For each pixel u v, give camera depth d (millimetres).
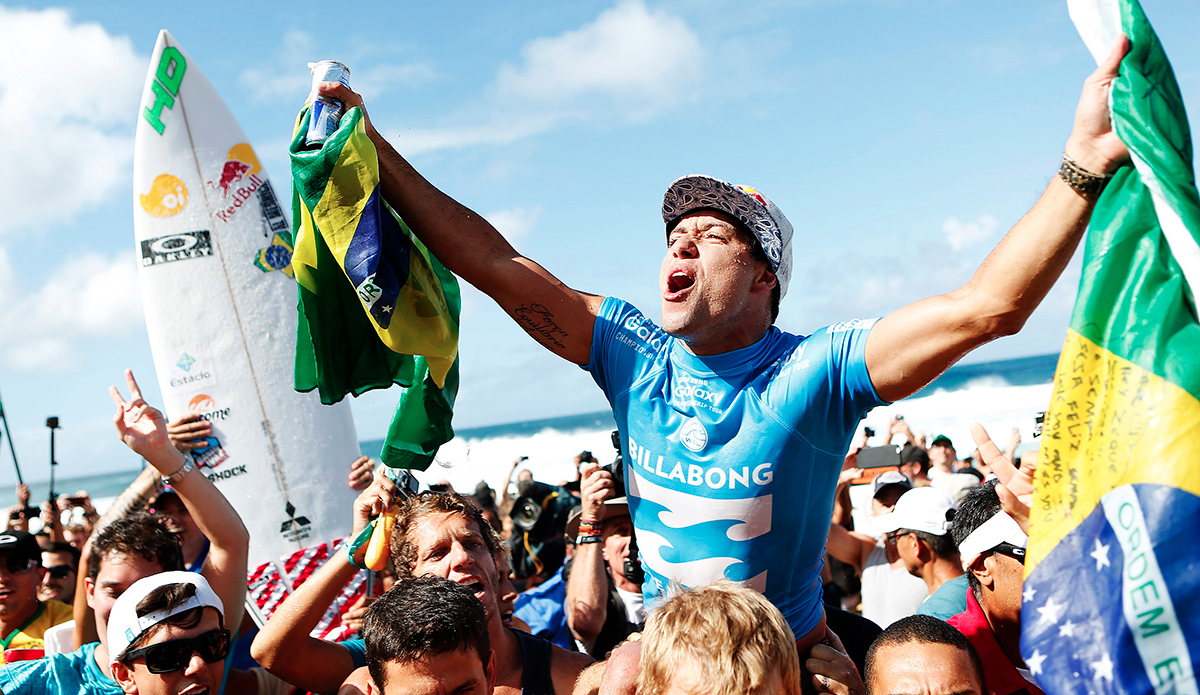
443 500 2871
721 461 2148
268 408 4320
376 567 2879
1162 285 1632
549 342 2477
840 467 2254
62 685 3025
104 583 3223
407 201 2443
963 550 2885
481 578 2752
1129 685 1537
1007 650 2812
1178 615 1511
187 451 4238
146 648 2770
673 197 2223
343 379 2662
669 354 2314
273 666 2955
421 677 2207
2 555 4328
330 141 2297
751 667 1821
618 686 2203
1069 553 1653
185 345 4359
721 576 2178
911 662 2291
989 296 1846
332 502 4266
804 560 2254
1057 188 1771
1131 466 1597
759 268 2186
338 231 2307
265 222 4574
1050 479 1714
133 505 4781
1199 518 1525
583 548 3979
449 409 2879
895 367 2018
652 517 2254
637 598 4039
